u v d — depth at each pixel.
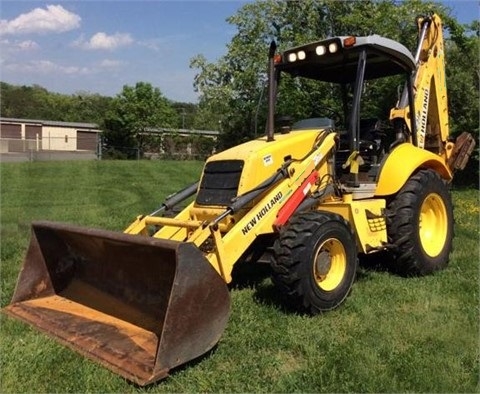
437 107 7.20
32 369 3.78
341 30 19.62
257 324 4.52
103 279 4.95
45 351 4.04
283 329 4.42
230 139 22.28
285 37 20.08
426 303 5.04
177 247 3.77
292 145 5.45
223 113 22.44
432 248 6.24
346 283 4.98
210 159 5.53
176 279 3.71
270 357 3.96
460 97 16.47
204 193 5.39
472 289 5.43
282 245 4.66
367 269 6.37
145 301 4.49
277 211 4.99
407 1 17.23
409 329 4.39
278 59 6.11
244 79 20.69
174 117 49.50
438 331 4.34
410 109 6.51
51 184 17.31
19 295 5.10
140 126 44.88
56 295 5.23
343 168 5.82
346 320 4.64
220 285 3.93
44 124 46.97
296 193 5.17
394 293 5.36
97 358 3.91
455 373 3.64
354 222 5.36
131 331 4.29
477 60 16.53
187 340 3.75
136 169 22.38
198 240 4.43
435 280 5.84
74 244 5.09
